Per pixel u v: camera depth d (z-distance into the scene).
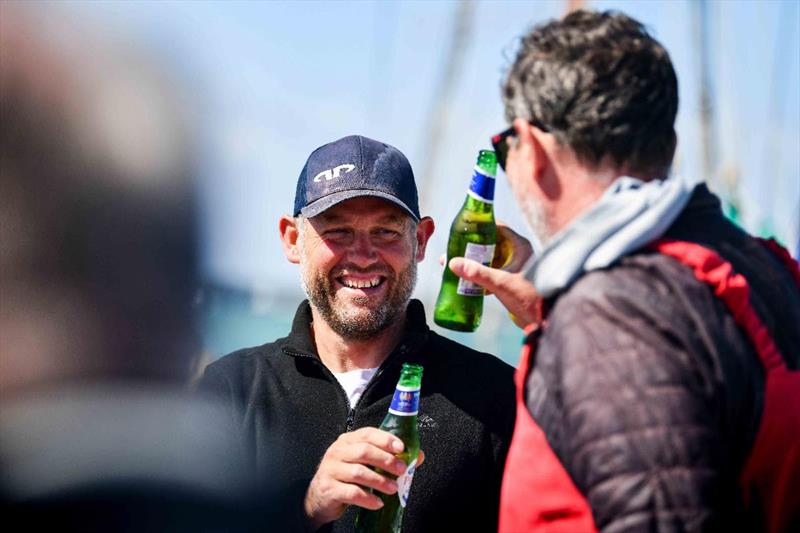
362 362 3.35
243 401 3.23
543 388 1.69
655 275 1.66
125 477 0.79
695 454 1.46
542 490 1.64
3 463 0.76
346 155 3.32
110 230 0.68
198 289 0.75
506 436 3.15
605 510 1.48
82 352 0.72
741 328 1.66
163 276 0.71
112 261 0.68
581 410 1.54
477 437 3.13
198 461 0.85
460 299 2.86
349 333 3.27
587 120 1.80
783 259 1.97
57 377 0.73
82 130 0.66
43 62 0.65
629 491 1.45
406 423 2.67
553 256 1.75
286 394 3.25
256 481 0.96
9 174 0.65
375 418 3.18
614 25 1.89
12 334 0.70
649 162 1.85
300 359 3.30
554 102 1.83
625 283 1.65
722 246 1.79
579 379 1.57
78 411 0.75
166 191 0.69
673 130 1.89
